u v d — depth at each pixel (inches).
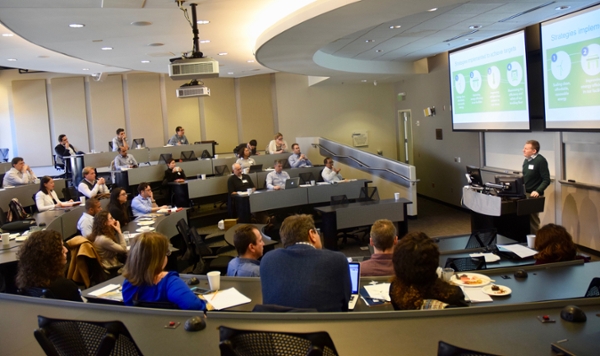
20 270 114.6
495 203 228.4
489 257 143.6
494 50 308.2
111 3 189.5
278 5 228.5
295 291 88.9
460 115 355.9
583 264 120.6
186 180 371.2
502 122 308.0
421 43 342.0
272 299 90.7
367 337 67.9
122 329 61.4
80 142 542.9
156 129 553.9
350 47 337.1
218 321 75.5
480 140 364.5
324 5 189.5
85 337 63.7
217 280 110.3
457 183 408.5
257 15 242.5
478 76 327.9
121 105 545.6
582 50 236.4
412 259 84.9
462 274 115.6
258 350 57.7
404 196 380.5
